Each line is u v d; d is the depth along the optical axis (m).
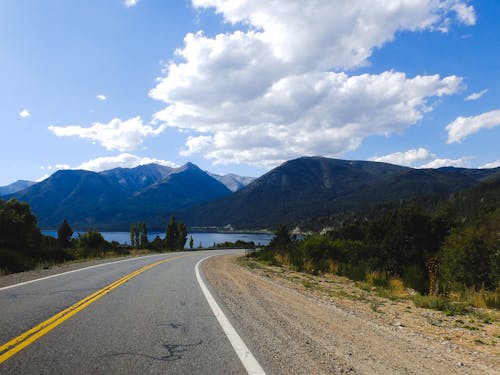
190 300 8.28
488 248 13.80
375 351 4.94
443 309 9.20
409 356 4.82
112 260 22.66
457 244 14.62
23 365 3.99
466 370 4.40
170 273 14.44
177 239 59.94
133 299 8.23
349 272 17.16
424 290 13.11
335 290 12.37
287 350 4.74
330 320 6.85
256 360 4.29
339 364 4.30
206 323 6.08
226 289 10.40
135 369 3.93
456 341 5.95
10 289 9.66
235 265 21.02
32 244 26.20
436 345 5.55
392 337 5.83
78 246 35.09
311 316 7.12
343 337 5.59
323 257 22.02
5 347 4.61
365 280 15.70
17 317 6.30
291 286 12.31
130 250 38.47
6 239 23.88
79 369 3.90
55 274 13.62
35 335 5.17
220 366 4.07
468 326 7.18
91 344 4.79
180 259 24.67
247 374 3.85
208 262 22.52
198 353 4.51
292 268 20.34
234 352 4.57
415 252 17.22
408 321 7.43
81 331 5.42
